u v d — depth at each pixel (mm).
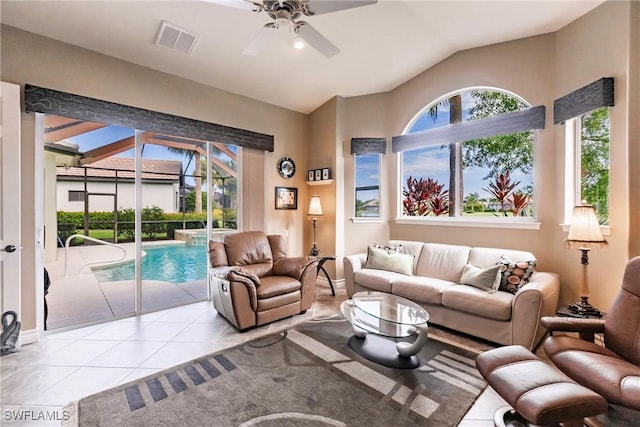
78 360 2377
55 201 4691
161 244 4441
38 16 2539
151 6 2541
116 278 4586
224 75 3727
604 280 2547
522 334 2451
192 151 4199
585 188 2840
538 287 2453
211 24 2822
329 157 4688
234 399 1901
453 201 3975
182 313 3453
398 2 2795
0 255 2457
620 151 2408
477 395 1955
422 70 4129
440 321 3000
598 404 1338
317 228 4895
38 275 2752
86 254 4855
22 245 2629
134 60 3236
